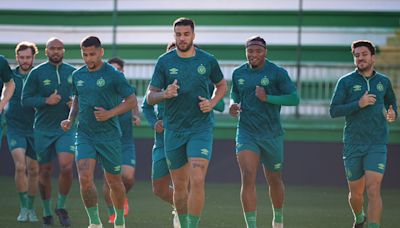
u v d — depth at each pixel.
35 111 33.09
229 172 53.09
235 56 61.12
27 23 62.03
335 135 52.69
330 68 56.28
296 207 40.66
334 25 60.69
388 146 51.59
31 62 34.47
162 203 41.12
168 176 29.59
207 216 36.03
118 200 28.44
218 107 30.05
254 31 61.09
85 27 62.31
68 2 62.41
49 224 31.80
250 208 27.77
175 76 26.05
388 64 55.22
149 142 54.25
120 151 28.14
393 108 29.31
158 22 61.81
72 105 28.42
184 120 26.20
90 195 27.44
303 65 56.47
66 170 31.34
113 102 27.67
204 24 61.53
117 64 35.66
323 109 55.75
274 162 28.91
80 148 27.58
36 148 31.81
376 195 27.70
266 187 51.28
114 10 59.56
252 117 28.52
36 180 33.66
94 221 27.59
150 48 61.69
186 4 61.69
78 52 61.47
